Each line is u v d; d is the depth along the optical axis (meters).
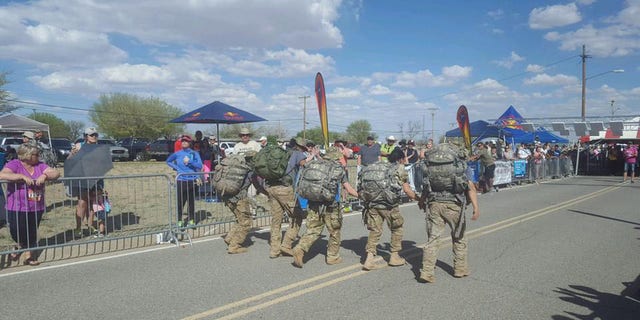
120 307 4.54
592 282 5.41
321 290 5.05
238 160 6.57
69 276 5.58
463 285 5.24
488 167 15.73
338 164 5.94
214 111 12.23
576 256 6.63
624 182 20.62
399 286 5.19
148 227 8.64
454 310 4.46
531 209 11.52
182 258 6.45
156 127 62.44
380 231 5.84
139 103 62.47
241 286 5.19
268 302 4.67
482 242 7.54
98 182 7.65
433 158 5.26
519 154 20.55
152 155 34.84
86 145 7.69
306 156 8.11
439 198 5.27
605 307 4.59
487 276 5.60
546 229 8.73
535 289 5.12
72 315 4.34
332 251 6.11
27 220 6.13
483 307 4.55
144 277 5.53
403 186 5.71
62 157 26.94
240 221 6.68
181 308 4.51
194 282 5.33
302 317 4.27
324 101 8.79
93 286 5.19
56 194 12.59
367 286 5.19
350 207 11.17
